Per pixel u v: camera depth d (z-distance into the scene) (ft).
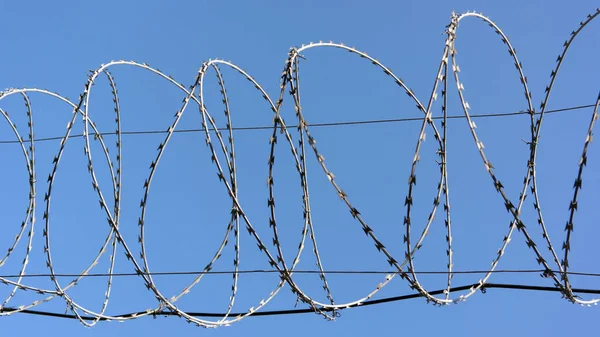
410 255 23.09
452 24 24.14
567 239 23.66
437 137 26.17
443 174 24.31
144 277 25.94
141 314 28.50
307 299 25.08
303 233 26.73
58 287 28.32
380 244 22.88
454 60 24.62
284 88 24.54
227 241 28.73
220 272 25.35
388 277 25.95
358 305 25.99
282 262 24.57
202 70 26.81
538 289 24.91
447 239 25.25
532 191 25.22
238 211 24.79
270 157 24.45
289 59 24.45
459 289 25.54
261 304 27.48
